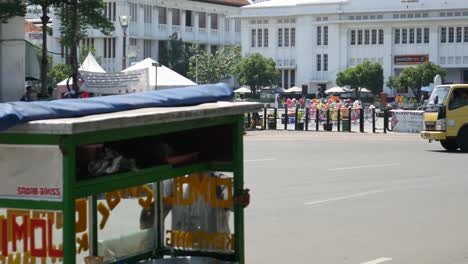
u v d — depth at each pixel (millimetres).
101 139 5188
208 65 87875
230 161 6898
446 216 15352
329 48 92000
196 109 6012
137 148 6262
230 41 105062
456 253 11875
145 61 38969
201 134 6934
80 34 32656
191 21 99062
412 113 45438
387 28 89375
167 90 6574
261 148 33406
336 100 65500
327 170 23891
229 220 7078
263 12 94625
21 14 30531
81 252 6422
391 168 24562
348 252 11938
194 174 7156
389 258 11516
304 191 18891
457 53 87500
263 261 11297
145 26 91125
